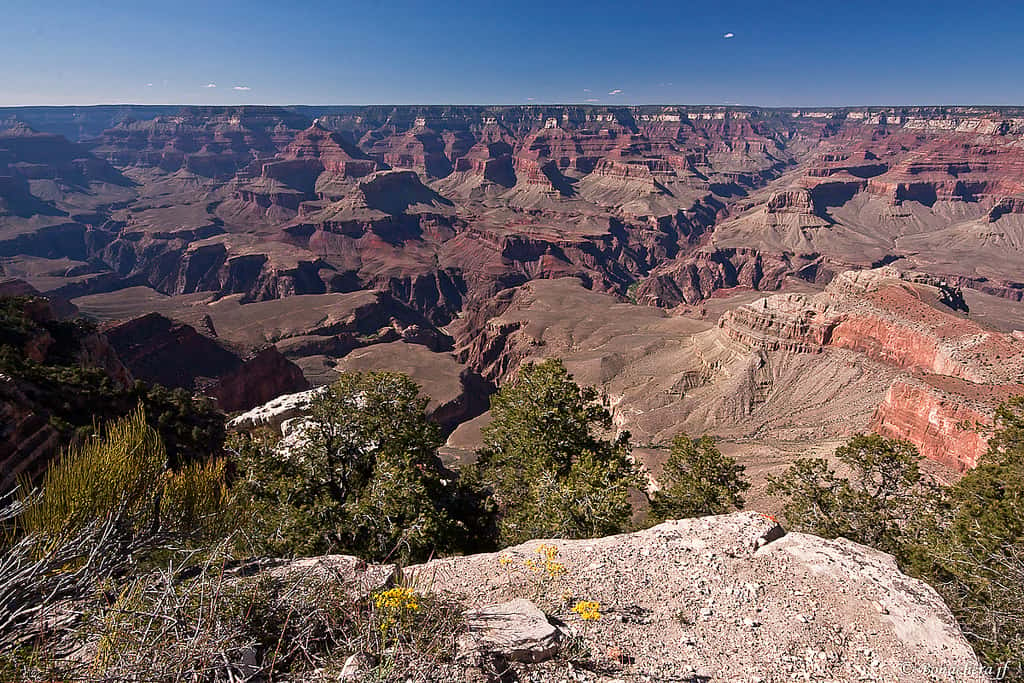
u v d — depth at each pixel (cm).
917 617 1187
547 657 937
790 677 997
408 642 870
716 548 1459
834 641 1117
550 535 2041
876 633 1143
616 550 1452
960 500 2794
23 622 737
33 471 2391
